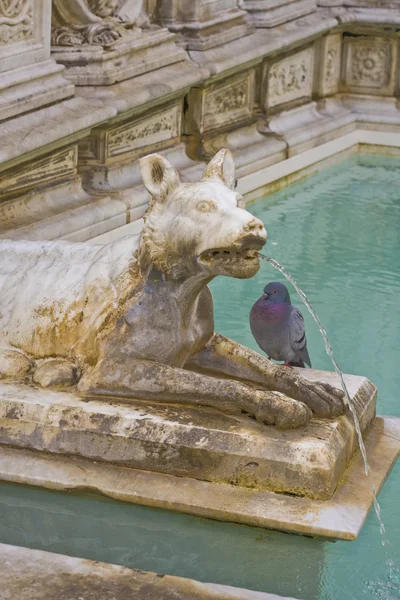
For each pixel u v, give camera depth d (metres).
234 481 5.49
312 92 13.55
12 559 4.85
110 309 5.72
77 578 4.74
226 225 5.19
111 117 9.41
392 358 7.97
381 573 5.23
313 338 8.25
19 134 8.45
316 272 9.62
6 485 5.62
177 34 11.09
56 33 9.62
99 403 5.71
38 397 5.75
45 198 9.12
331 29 13.34
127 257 5.80
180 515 5.44
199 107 11.17
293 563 5.29
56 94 8.95
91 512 5.53
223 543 5.37
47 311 5.93
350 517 5.34
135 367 5.67
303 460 5.41
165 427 5.54
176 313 5.63
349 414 5.91
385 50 13.82
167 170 5.43
